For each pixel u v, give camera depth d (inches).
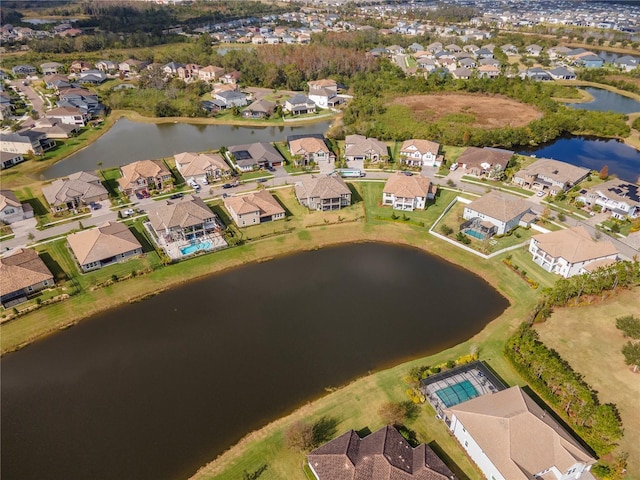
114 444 1990.7
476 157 4549.7
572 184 4124.0
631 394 2175.2
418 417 2079.2
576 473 1792.6
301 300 2876.5
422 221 3676.2
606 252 3002.0
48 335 2613.2
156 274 3073.3
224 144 5516.7
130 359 2443.4
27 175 4648.1
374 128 5423.2
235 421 2080.5
